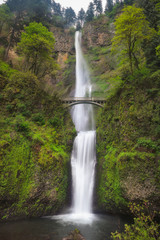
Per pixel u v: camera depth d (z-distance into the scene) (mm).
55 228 13539
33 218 15438
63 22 85438
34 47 28297
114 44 24375
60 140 22641
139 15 21656
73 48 66625
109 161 19641
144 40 24062
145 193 14430
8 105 20281
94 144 26375
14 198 14641
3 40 38250
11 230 12641
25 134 18547
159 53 18797
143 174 15031
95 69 58344
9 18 43125
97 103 31797
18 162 16094
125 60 25297
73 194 21141
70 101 31938
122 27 21750
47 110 24312
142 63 26469
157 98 17953
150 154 15508
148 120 17562
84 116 48156
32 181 16156
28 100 22781
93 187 22047
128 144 18094
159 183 14133
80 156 24625
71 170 22578
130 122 19094
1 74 22641
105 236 12398
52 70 32688
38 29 28641
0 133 16812
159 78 19094
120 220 16156
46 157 18062
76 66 61906
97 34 66438
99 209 19375
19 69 31469
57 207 17609
